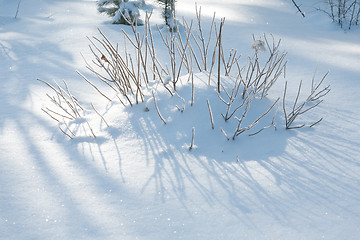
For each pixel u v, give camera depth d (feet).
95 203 5.75
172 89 9.23
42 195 5.92
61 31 18.49
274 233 5.08
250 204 5.72
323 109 9.35
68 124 8.55
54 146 7.56
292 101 9.76
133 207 5.67
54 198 5.85
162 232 5.14
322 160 6.98
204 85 9.28
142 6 22.44
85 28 19.03
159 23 21.90
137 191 6.08
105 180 6.39
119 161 7.02
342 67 13.35
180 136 7.86
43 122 8.62
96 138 7.88
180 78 9.91
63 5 26.45
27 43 16.03
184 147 7.50
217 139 7.79
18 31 18.51
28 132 8.09
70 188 6.13
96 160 7.06
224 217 5.42
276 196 5.91
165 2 19.77
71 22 21.02
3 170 6.58
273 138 7.86
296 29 23.31
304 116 8.89
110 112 8.99
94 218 5.41
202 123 8.20
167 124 8.24
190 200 5.83
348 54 15.70
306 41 18.90
